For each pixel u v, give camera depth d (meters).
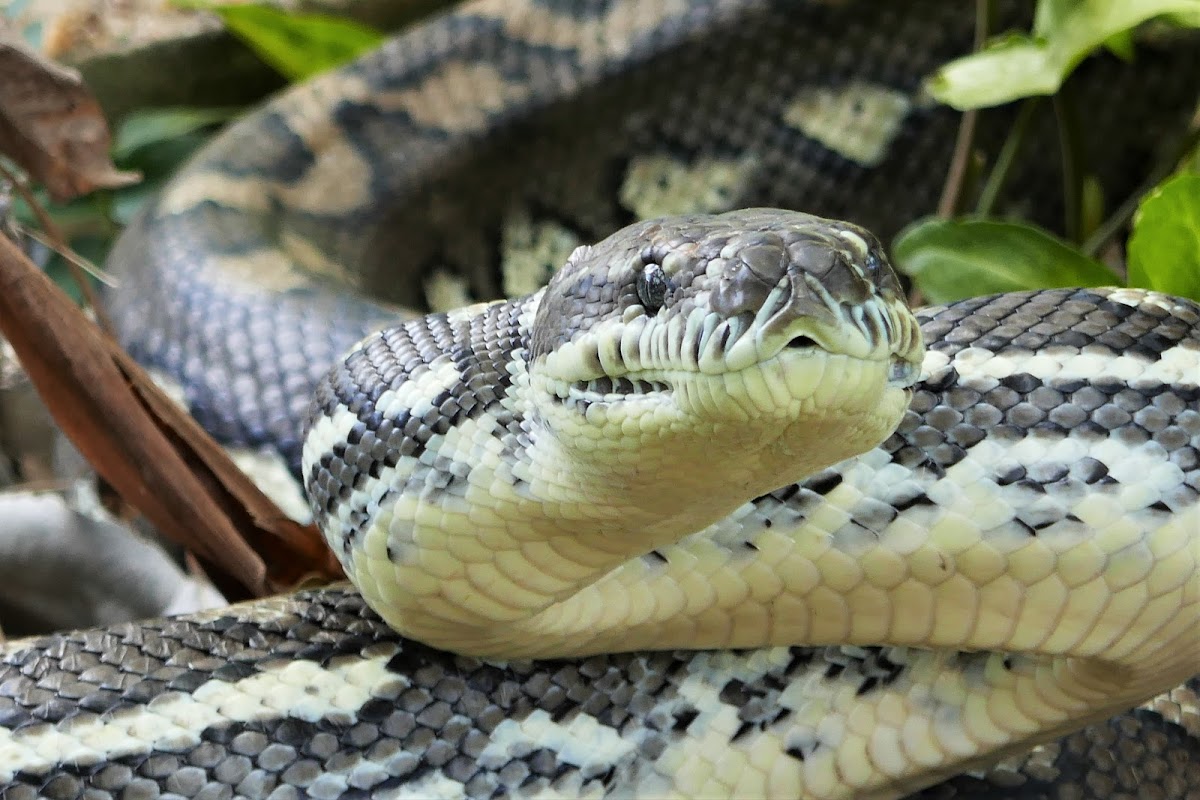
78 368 0.91
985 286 0.93
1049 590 0.84
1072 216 1.06
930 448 0.85
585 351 0.82
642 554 0.85
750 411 0.80
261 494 0.92
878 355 0.80
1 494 0.99
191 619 0.87
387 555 0.85
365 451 0.85
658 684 0.87
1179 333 0.85
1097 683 0.85
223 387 0.99
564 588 0.85
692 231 0.82
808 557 0.85
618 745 0.87
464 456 0.84
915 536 0.84
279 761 0.85
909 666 0.87
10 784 0.84
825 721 0.87
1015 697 0.86
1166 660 0.85
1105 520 0.84
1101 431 0.84
